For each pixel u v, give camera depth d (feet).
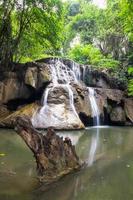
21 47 94.07
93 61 111.55
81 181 28.04
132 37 83.10
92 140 51.93
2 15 79.51
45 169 29.04
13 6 79.56
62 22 94.38
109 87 89.66
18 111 69.05
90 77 87.86
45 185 26.50
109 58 112.27
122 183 27.78
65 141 32.81
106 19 125.18
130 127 75.87
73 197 23.80
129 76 94.07
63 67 82.12
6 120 65.51
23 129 29.58
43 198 23.43
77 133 60.70
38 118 65.98
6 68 79.10
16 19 84.53
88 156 38.68
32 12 82.84
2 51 80.12
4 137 51.96
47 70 75.92
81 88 76.33
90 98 77.10
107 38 118.83
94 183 27.63
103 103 79.46
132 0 62.44
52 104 69.56
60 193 24.61
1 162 33.83
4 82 74.02
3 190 24.95
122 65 100.73
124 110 82.79
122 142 50.44
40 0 81.00
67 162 31.63
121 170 32.27
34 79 73.72
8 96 73.31
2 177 28.30
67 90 72.28
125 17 71.51
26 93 74.33
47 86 73.36
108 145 47.19
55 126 64.59
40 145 29.63
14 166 32.17
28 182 27.07
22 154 38.19
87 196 24.21
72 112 69.31
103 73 89.25
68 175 29.78
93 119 76.33
